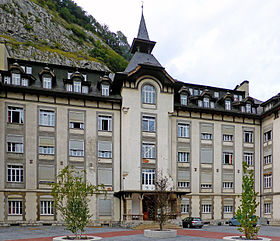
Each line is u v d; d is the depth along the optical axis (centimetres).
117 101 3350
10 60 3416
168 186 3142
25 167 2981
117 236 2103
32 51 8200
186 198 3456
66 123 3188
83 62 8838
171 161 3456
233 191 3669
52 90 3131
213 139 3694
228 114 3784
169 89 3469
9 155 2948
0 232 2378
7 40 8100
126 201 2986
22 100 3069
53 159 3084
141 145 3241
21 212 2905
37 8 10856
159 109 3381
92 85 3531
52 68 3534
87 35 12375
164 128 3362
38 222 2920
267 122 3809
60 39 10369
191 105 3731
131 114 3262
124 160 3231
